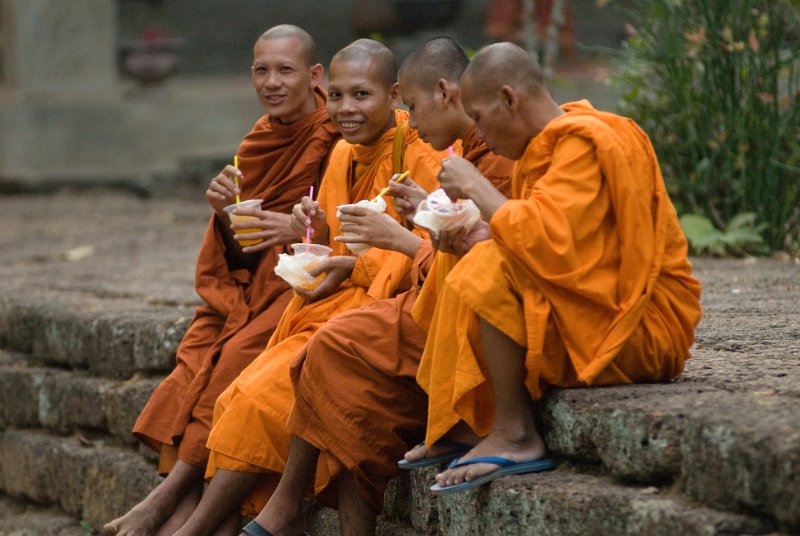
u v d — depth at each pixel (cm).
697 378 1068
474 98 1057
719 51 1984
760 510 852
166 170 4153
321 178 1423
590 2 5038
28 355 1933
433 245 1073
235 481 1222
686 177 2086
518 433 1038
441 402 1053
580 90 3503
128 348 1658
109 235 3033
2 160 4100
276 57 1407
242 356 1362
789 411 903
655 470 945
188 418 1352
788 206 1986
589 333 1022
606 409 989
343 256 1255
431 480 1134
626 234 1016
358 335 1142
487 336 1023
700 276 1780
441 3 4091
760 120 1977
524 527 997
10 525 1773
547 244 993
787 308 1468
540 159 1040
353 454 1135
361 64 1251
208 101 4369
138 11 5038
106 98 4262
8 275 2333
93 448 1703
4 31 4184
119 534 1307
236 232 1369
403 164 1262
